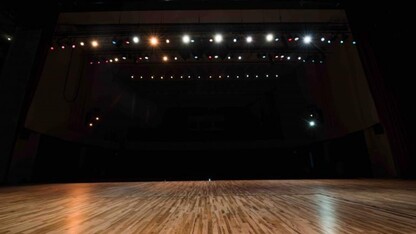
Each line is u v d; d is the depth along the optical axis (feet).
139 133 44.29
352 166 30.01
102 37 30.09
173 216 8.36
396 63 21.48
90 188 19.19
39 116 27.71
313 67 37.29
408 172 21.09
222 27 30.04
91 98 36.70
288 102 42.06
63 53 31.58
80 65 34.81
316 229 6.54
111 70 40.16
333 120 33.27
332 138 33.47
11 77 25.54
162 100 46.55
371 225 6.82
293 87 41.27
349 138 30.58
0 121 24.36
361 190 14.29
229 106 46.98
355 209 8.94
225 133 45.65
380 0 21.98
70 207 10.39
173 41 31.32
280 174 39.83
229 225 7.08
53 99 29.91
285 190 15.43
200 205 10.50
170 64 38.47
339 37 30.50
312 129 37.37
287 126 42.06
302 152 38.78
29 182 26.43
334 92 33.06
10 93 25.12
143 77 41.91
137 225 7.22
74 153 33.76
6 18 25.26
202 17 28.86
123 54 34.27
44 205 10.96
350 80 29.73
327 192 13.85
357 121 28.76
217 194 14.14
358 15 24.70
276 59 37.06
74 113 33.58
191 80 42.91
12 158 24.62
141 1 26.02
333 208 9.22
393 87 22.04
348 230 6.40
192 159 42.32
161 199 12.46
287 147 40.24
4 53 27.17
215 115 47.01
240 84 43.88
